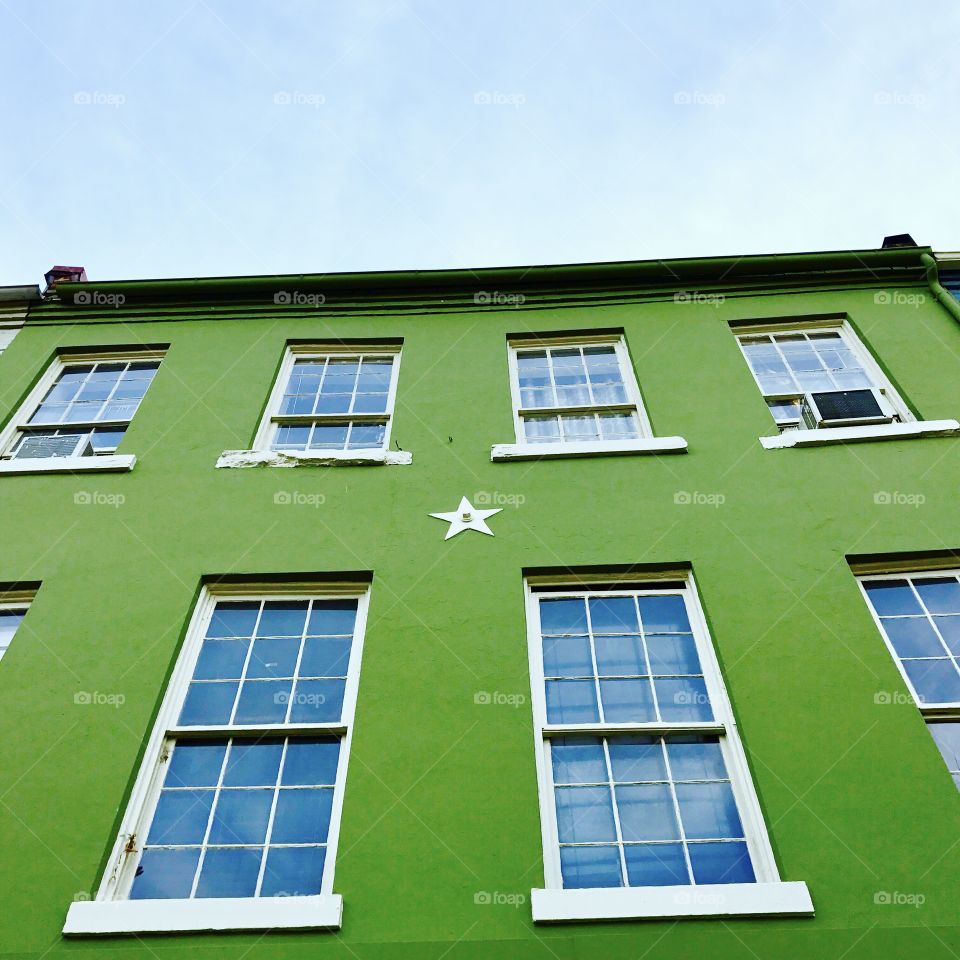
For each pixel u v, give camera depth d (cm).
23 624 762
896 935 544
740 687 696
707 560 803
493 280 1236
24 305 1218
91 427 1041
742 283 1227
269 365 1109
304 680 728
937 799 618
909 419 984
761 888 568
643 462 923
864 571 802
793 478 888
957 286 1227
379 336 1165
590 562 807
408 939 554
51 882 588
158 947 549
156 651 737
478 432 984
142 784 649
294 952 546
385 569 808
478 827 615
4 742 672
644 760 665
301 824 629
